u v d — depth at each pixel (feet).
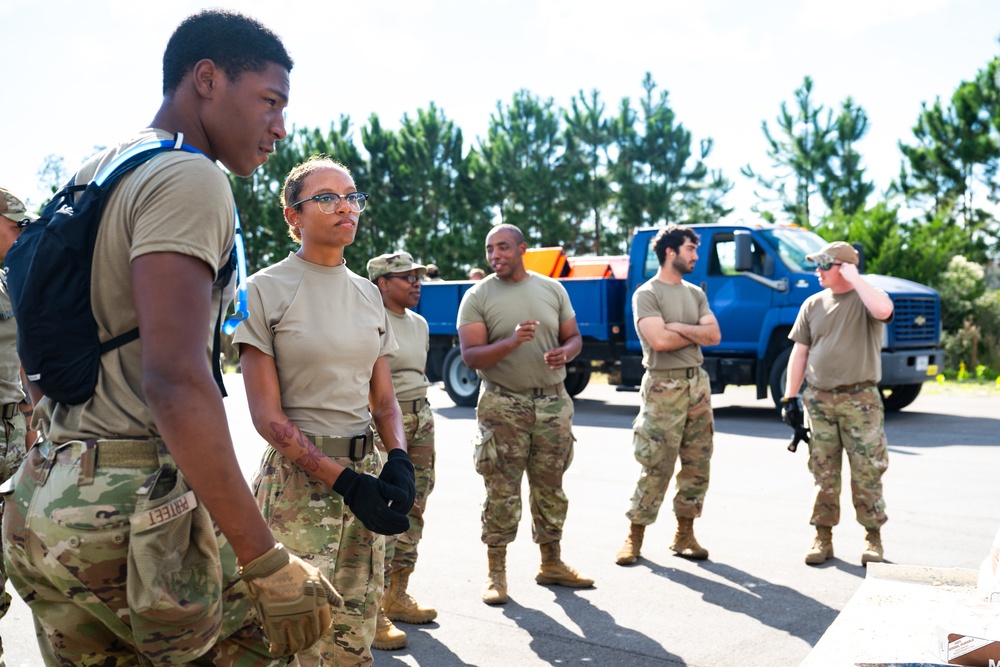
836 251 16.63
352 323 9.17
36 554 5.24
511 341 14.66
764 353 35.99
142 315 4.88
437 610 14.44
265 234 95.30
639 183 97.86
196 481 4.83
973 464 25.80
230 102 5.71
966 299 57.36
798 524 19.63
